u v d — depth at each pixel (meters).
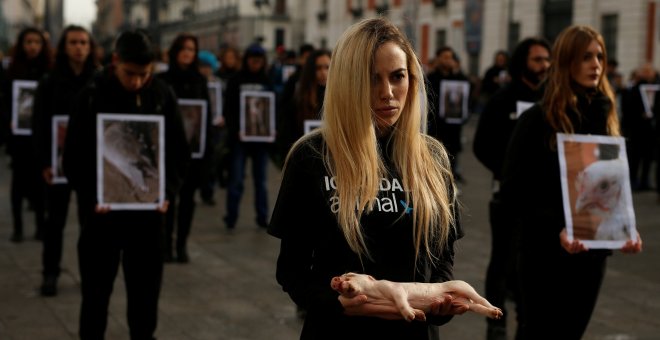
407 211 2.65
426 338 2.67
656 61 27.55
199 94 8.20
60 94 6.42
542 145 4.31
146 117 4.83
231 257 8.27
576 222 4.20
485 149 5.80
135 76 4.76
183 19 83.06
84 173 4.78
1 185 12.99
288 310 6.38
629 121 13.06
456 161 13.90
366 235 2.62
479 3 35.16
